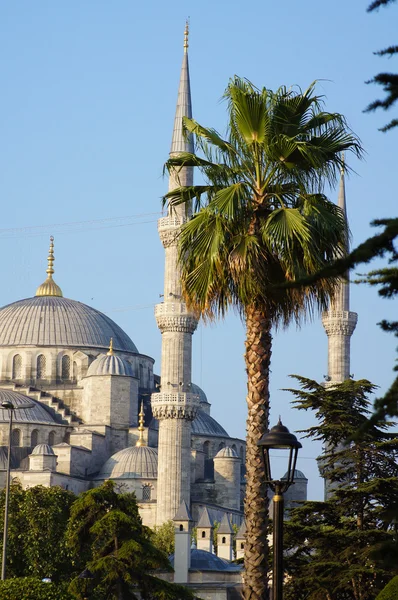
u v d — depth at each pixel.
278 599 45.62
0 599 82.38
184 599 126.19
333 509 87.94
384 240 30.12
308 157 59.69
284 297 60.41
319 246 60.22
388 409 30.25
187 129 63.97
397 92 30.95
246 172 62.84
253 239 59.69
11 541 152.88
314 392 91.06
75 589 118.88
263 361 61.09
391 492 86.38
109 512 125.50
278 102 61.94
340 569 82.38
